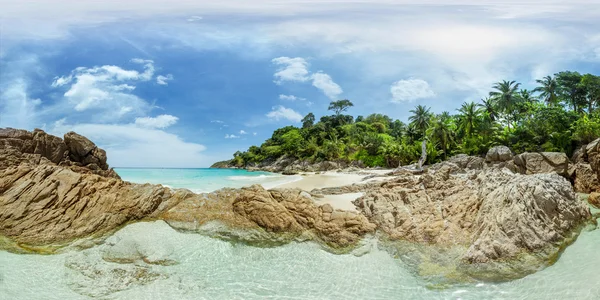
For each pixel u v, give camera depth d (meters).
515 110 61.09
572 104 59.72
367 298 11.14
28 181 18.19
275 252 14.82
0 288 11.52
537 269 12.27
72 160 24.72
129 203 18.22
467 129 59.91
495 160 31.14
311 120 132.88
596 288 10.70
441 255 13.91
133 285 11.91
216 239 15.92
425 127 62.28
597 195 19.48
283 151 108.12
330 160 87.12
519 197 14.77
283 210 17.28
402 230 15.89
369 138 85.12
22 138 22.41
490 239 13.73
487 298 10.92
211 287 11.87
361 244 15.41
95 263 13.48
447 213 16.70
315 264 13.78
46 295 11.16
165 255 14.30
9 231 15.77
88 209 17.75
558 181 16.70
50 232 15.91
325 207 17.84
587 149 24.23
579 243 13.92
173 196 19.30
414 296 11.24
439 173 20.75
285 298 11.15
